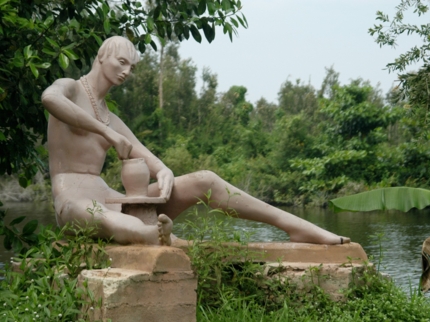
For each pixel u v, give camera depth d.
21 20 5.66
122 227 4.30
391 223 13.24
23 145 6.61
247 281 4.73
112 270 4.00
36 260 4.38
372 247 9.11
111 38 5.01
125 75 4.95
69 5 6.40
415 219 14.39
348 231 11.38
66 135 4.87
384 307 4.55
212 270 4.67
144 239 4.21
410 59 8.80
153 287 3.88
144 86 31.86
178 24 6.82
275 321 4.25
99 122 4.70
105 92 5.03
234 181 24.20
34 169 7.19
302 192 21.67
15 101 6.14
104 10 6.25
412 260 7.95
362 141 21.66
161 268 3.90
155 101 32.81
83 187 4.82
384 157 20.73
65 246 4.44
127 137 5.16
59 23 6.63
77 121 4.66
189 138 30.19
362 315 4.55
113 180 20.80
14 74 5.95
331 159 20.62
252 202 4.94
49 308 4.00
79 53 6.47
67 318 3.92
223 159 29.55
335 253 4.87
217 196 4.89
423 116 10.23
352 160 20.61
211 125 34.19
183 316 3.95
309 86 42.56
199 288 4.48
